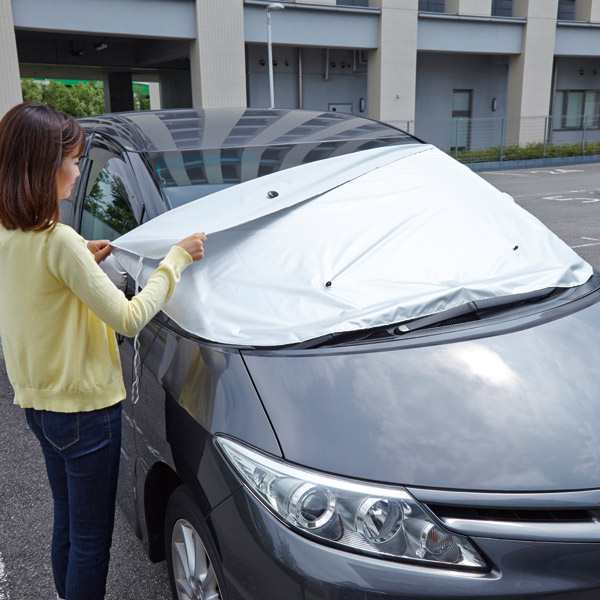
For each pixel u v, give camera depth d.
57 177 1.81
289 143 2.96
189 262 2.05
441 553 1.59
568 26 24.66
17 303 1.90
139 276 2.20
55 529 2.30
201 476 1.84
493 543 1.59
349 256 2.36
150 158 2.77
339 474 1.66
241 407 1.84
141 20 17.81
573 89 26.94
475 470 1.67
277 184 2.59
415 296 2.20
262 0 19.41
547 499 1.62
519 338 2.10
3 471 3.52
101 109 51.09
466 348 2.03
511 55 24.48
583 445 1.75
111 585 2.62
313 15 20.34
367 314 2.10
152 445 2.19
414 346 2.02
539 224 2.81
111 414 2.03
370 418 1.77
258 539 1.66
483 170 22.88
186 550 2.05
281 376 1.89
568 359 2.04
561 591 1.57
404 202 2.62
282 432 1.75
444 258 2.41
